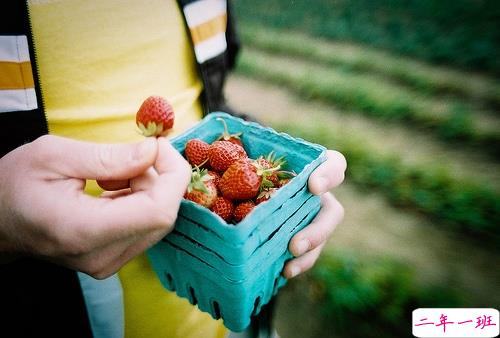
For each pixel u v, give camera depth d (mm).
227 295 288
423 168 1181
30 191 240
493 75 1766
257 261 279
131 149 246
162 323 394
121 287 353
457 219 1008
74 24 306
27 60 278
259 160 339
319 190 295
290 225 303
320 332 765
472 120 1432
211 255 273
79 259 258
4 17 266
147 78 350
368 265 885
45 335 333
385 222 1013
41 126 292
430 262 901
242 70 1972
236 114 432
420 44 2150
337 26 2566
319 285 851
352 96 1603
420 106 1524
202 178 324
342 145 1299
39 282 317
